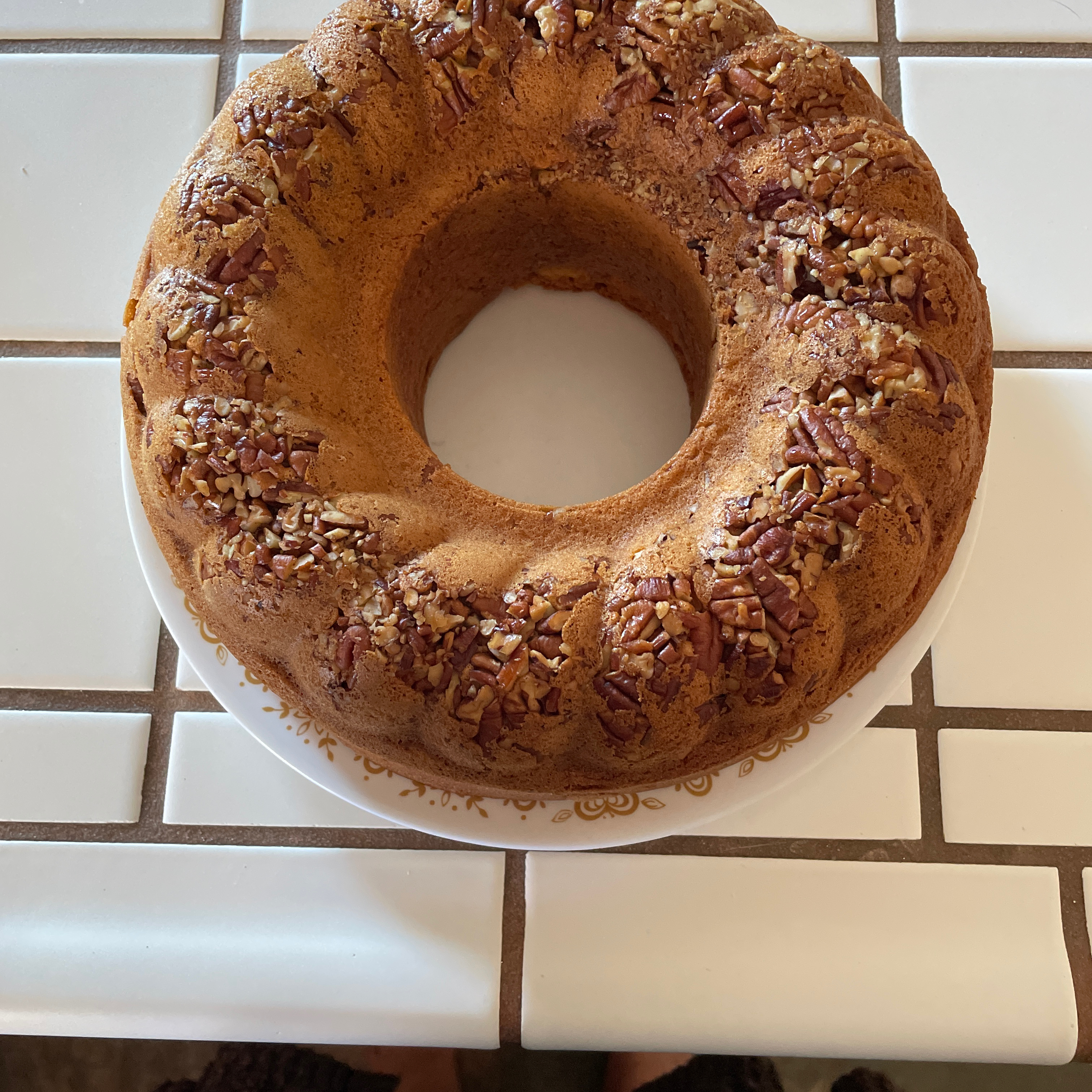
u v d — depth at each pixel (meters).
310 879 0.33
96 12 0.37
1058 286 0.36
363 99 0.28
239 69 0.37
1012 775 0.33
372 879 0.33
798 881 0.33
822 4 0.37
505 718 0.26
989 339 0.29
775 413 0.27
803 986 0.32
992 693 0.34
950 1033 0.32
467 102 0.28
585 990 0.32
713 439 0.28
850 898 0.33
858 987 0.32
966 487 0.28
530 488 0.33
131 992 0.32
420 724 0.27
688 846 0.33
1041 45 0.37
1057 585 0.34
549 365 0.34
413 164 0.29
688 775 0.28
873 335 0.26
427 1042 0.32
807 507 0.26
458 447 0.33
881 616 0.27
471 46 0.28
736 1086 0.33
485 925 0.33
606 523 0.27
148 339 0.27
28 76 0.37
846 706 0.29
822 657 0.26
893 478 0.26
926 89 0.37
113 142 0.37
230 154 0.28
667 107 0.28
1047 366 0.35
